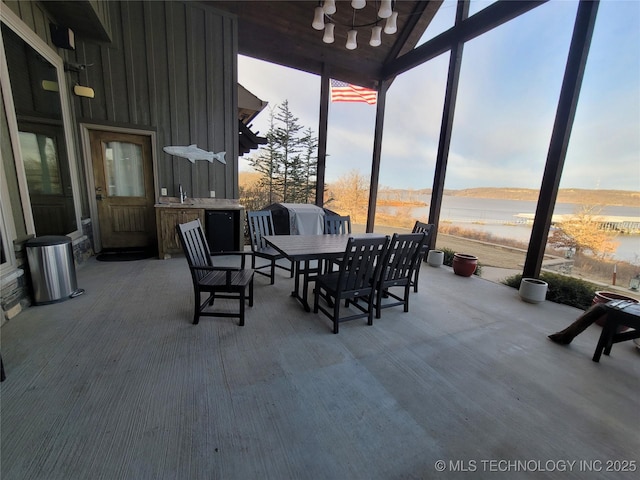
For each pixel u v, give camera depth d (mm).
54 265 2590
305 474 1156
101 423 1344
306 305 2713
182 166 4676
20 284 2434
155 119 4402
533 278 3412
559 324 2682
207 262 2650
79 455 1183
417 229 3725
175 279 3398
